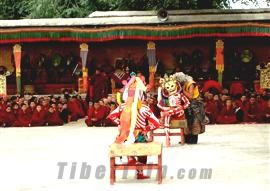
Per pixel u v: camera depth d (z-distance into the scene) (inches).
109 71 1365.7
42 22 1218.0
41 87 1387.8
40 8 1653.5
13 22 1217.4
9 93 1382.9
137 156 476.1
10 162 568.7
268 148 643.5
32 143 734.5
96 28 1211.9
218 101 998.4
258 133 812.0
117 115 486.6
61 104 1091.3
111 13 1270.9
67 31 1211.2
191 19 1206.3
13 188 440.5
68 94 1187.9
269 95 1039.6
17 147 692.1
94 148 664.4
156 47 1375.5
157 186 438.3
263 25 1182.9
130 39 1310.3
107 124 994.1
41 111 1031.0
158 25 1206.9
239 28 1185.4
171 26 1195.9
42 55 1387.8
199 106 687.1
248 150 628.1
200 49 1368.1
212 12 1239.5
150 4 1473.9
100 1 1606.8
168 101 675.4
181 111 674.2
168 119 674.2
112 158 449.1
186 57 1366.9
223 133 817.5
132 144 446.3
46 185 450.0
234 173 487.2
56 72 1390.3
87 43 1286.9
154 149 444.5
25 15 1840.6
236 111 989.8
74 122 1091.3
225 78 1359.5
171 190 422.3
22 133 887.7
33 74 1387.8
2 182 465.7
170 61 1375.5
